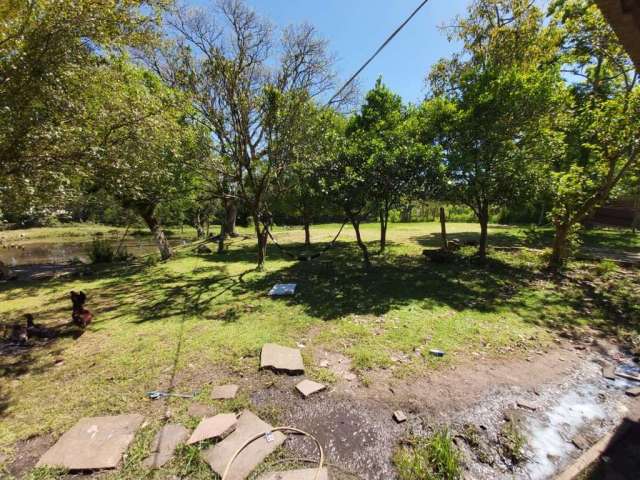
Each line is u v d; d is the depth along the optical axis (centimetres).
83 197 848
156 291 761
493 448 252
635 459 237
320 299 638
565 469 231
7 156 419
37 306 672
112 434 267
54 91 434
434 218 2516
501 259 948
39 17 397
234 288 754
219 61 735
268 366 374
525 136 816
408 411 297
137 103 607
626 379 346
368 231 1888
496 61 1060
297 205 1378
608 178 727
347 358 396
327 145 791
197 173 909
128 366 385
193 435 264
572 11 1021
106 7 446
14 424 284
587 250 1039
